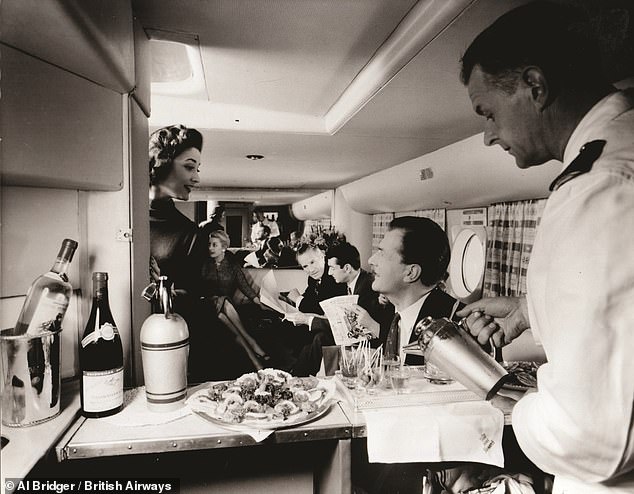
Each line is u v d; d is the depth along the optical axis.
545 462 0.55
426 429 0.79
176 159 1.65
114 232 0.92
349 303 1.98
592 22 0.75
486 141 0.75
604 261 0.49
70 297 0.82
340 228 3.40
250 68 1.21
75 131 0.73
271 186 3.25
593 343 0.48
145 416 0.78
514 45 0.62
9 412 0.71
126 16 0.81
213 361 2.07
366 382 0.93
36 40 0.59
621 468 0.50
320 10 0.90
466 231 2.25
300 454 0.99
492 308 0.93
